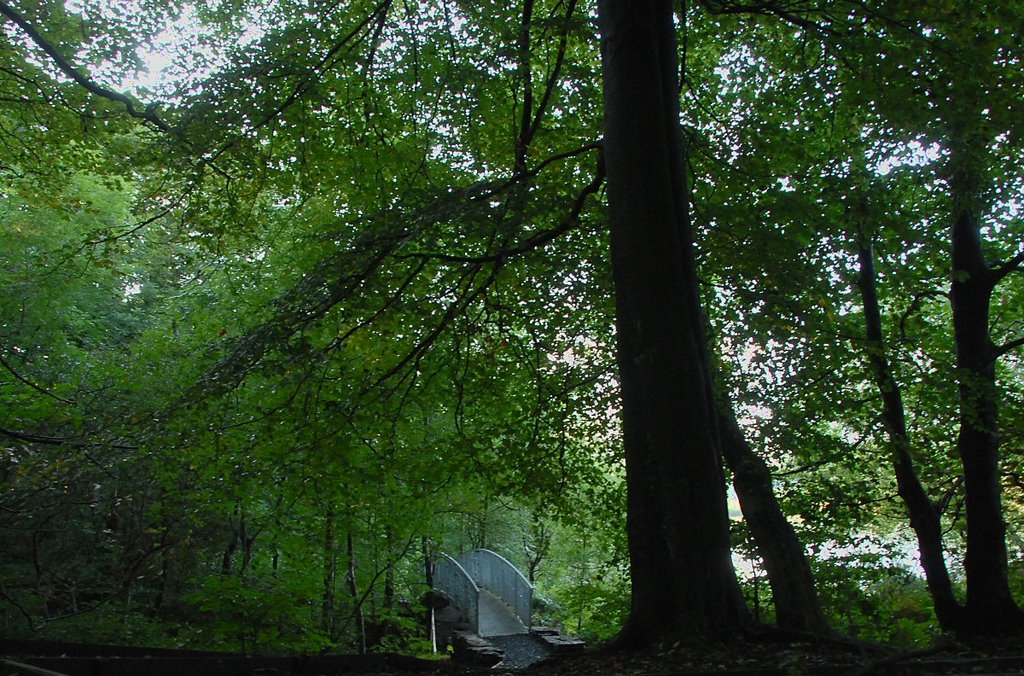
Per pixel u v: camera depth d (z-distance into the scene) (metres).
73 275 13.52
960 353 11.88
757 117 12.28
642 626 6.04
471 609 19.33
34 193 13.66
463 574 20.16
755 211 11.11
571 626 22.73
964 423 11.47
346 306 10.01
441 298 11.24
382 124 12.20
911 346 12.95
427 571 18.47
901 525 17.92
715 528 6.15
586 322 13.11
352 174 12.38
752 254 10.85
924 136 10.80
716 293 12.22
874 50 10.67
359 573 14.72
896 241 11.33
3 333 13.40
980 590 10.81
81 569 11.95
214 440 10.07
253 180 12.35
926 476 14.76
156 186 12.66
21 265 15.08
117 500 10.42
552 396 12.73
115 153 12.20
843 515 13.81
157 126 11.82
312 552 12.66
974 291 11.85
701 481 6.23
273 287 13.80
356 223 10.25
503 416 13.27
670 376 6.45
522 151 11.54
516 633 18.55
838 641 5.64
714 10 10.62
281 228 13.55
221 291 14.02
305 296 9.27
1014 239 14.34
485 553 25.94
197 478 10.89
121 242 14.09
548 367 12.98
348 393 11.28
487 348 12.36
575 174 12.58
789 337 11.38
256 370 9.15
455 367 12.00
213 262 13.99
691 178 11.61
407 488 12.47
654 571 6.12
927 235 11.88
